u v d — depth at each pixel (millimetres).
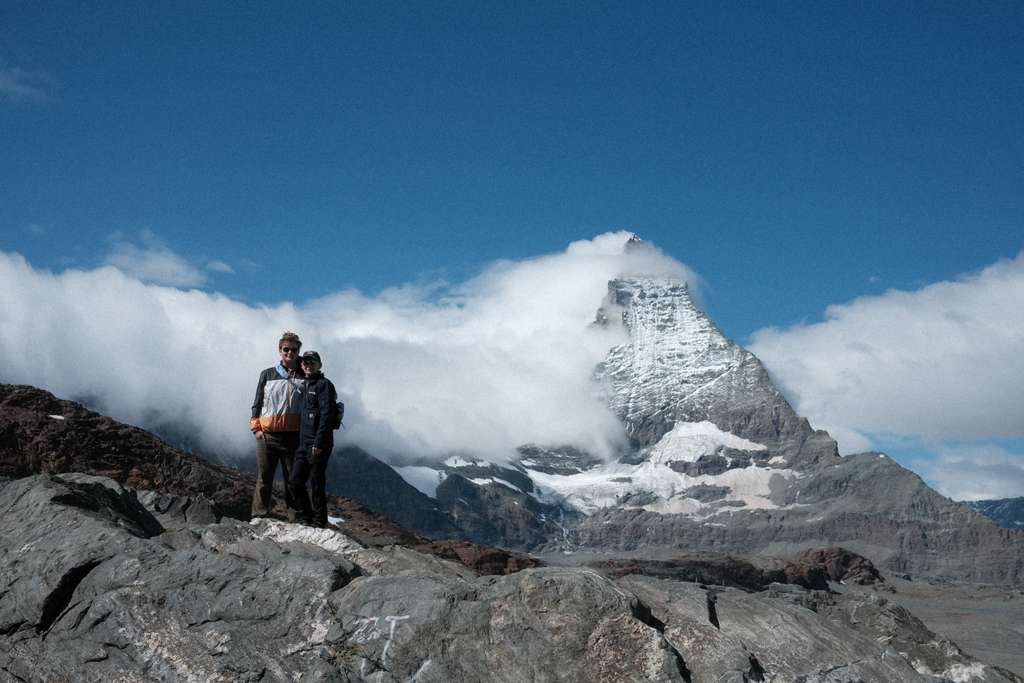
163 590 10336
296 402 14148
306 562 10312
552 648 8992
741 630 10836
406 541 106562
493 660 9000
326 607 9789
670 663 8750
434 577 11039
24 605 10891
